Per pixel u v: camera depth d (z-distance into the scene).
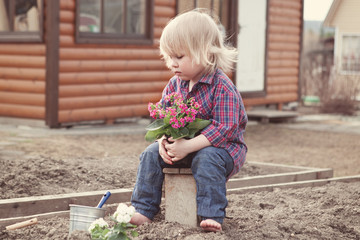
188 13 3.74
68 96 9.89
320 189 5.22
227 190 5.00
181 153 3.57
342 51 25.41
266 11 14.02
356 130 12.85
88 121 10.36
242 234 3.55
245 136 11.25
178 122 3.52
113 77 10.62
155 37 11.38
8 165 5.36
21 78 9.94
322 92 17.11
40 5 9.49
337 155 9.42
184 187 3.73
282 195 4.95
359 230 3.89
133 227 3.39
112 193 4.50
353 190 5.20
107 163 5.93
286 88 15.12
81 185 5.01
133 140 9.41
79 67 9.98
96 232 3.17
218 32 3.74
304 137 11.43
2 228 3.71
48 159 5.80
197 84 3.74
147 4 11.15
